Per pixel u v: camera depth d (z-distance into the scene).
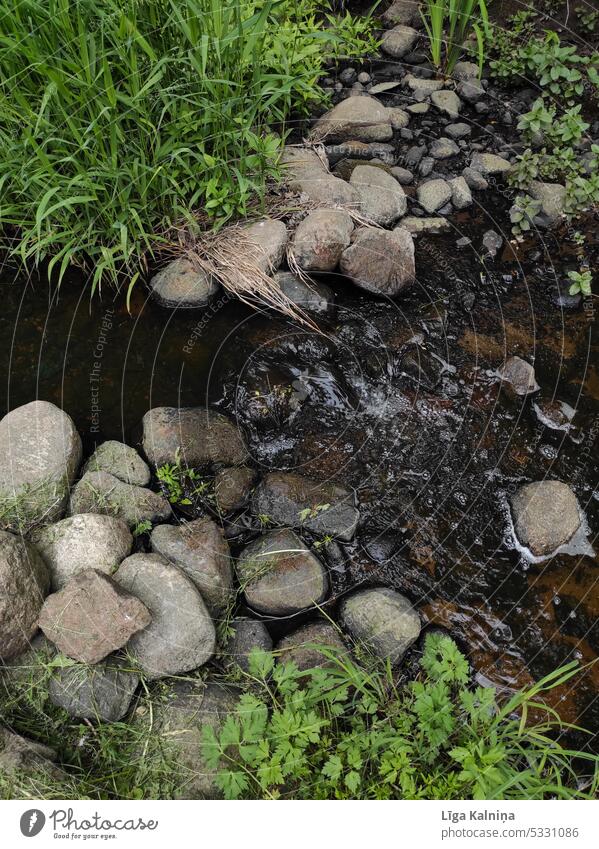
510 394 2.93
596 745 2.15
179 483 2.63
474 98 4.00
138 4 2.83
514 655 2.33
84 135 2.71
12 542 2.14
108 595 2.10
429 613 2.41
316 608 2.40
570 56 3.79
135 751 2.03
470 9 3.77
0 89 2.77
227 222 3.25
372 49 4.12
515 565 2.53
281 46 3.41
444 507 2.65
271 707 2.15
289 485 2.63
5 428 2.58
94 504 2.49
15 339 3.01
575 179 3.38
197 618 2.18
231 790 1.91
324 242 3.12
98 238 3.16
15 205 2.94
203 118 2.92
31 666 2.11
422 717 2.03
